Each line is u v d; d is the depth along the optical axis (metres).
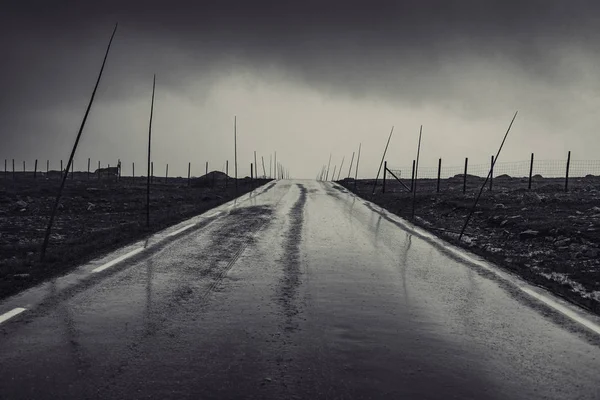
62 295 6.39
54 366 4.08
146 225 14.34
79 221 17.39
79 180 52.00
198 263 8.91
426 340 5.01
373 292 7.04
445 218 19.69
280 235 13.05
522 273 8.67
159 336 4.89
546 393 3.83
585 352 4.79
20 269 7.89
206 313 5.74
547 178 50.88
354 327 5.36
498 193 26.88
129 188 37.22
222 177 67.75
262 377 3.95
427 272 8.64
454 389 3.84
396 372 4.14
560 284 8.12
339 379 3.96
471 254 10.71
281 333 5.08
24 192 29.47
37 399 3.50
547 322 5.78
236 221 16.14
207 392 3.65
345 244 11.84
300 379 3.93
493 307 6.40
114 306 5.95
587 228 13.64
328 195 32.78
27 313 5.56
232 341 4.79
